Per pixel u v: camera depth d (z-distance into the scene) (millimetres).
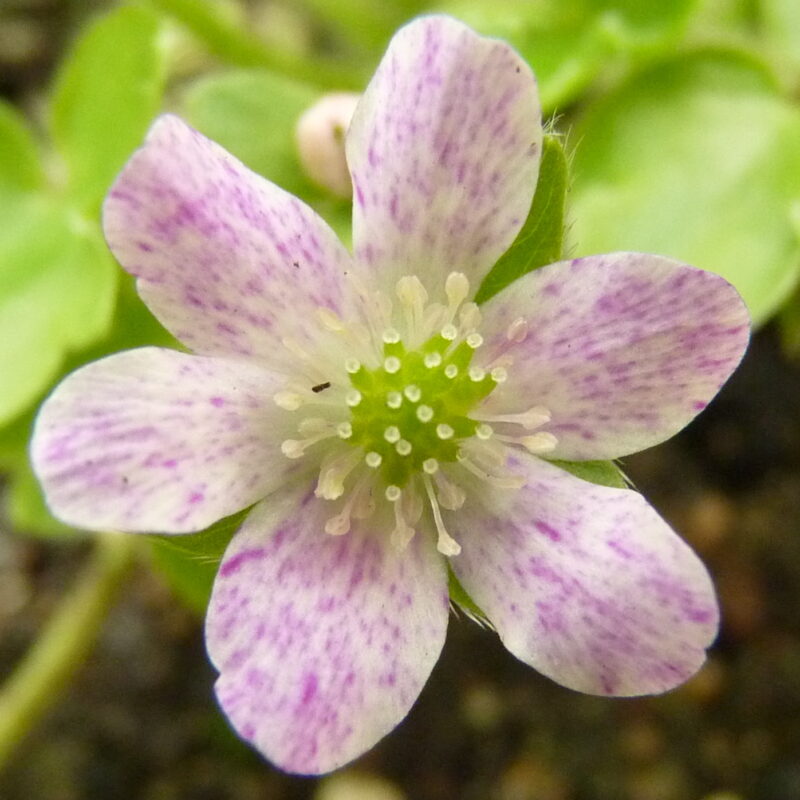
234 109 63
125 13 63
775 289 60
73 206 64
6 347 62
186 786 75
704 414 80
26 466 64
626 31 64
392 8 80
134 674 77
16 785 75
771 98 63
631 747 74
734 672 75
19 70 91
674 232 62
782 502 78
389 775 75
